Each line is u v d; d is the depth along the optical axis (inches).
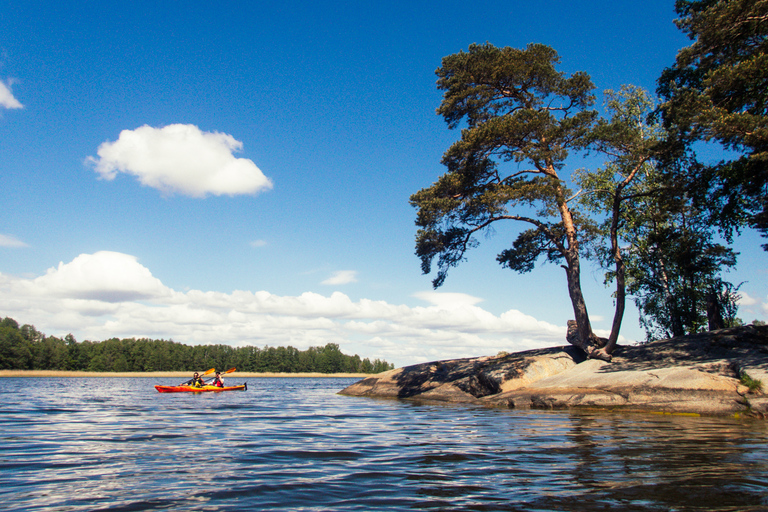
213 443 352.8
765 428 416.2
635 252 990.4
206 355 5088.6
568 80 799.7
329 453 306.2
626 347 780.0
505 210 782.5
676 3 692.7
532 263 892.6
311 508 180.7
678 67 679.7
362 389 1088.8
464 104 844.6
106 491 207.8
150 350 4670.3
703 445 320.5
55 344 4409.5
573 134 764.0
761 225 638.5
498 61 799.1
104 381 2824.8
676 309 916.6
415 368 1037.8
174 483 222.7
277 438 381.1
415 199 831.1
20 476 239.5
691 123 596.1
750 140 540.7
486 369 831.7
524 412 601.3
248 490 208.7
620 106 1016.2
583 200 1033.5
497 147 799.1
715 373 587.2
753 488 202.1
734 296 855.1
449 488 209.2
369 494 200.7
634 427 427.8
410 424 482.0
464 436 382.9
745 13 583.2
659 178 729.0
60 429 445.1
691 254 809.5
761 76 572.1
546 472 239.8
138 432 422.0
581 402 628.7
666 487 205.0
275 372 5472.4
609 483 213.5
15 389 1507.1
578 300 799.1
